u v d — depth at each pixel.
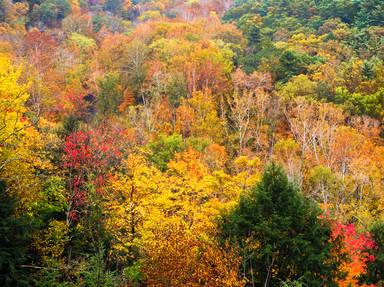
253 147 46.19
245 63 63.53
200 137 43.44
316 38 77.25
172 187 23.11
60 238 19.55
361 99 48.12
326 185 34.72
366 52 66.38
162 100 51.44
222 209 20.77
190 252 16.09
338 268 18.53
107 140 28.73
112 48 71.06
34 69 54.19
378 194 34.44
